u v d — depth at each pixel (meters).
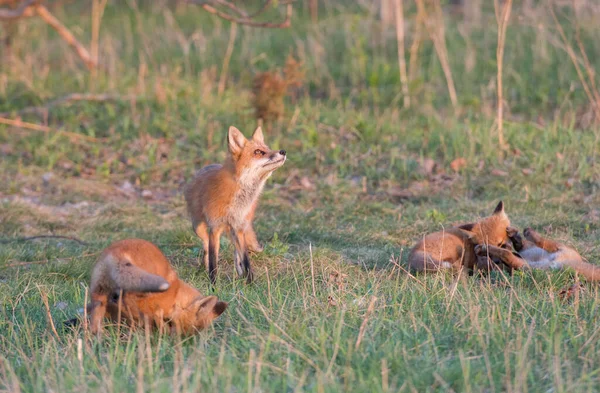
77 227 12.95
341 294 8.34
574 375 6.28
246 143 10.09
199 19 27.80
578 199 13.45
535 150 15.66
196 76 21.80
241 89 20.86
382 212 13.43
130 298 7.01
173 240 11.85
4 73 20.91
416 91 19.33
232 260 10.95
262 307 7.63
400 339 7.09
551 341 6.66
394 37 23.11
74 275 10.38
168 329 7.28
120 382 6.14
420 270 9.73
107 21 28.67
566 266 9.48
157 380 6.04
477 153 15.72
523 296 8.33
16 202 13.84
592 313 7.64
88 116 18.38
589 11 23.64
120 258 6.74
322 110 18.44
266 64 22.27
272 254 10.74
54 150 16.77
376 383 5.93
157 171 15.80
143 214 13.62
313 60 22.08
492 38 23.22
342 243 11.84
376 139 16.72
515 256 9.76
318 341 6.94
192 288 7.52
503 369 6.34
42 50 23.34
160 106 18.59
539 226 12.12
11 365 6.77
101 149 16.86
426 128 17.72
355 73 21.16
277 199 14.25
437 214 12.57
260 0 28.75
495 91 19.89
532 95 19.58
